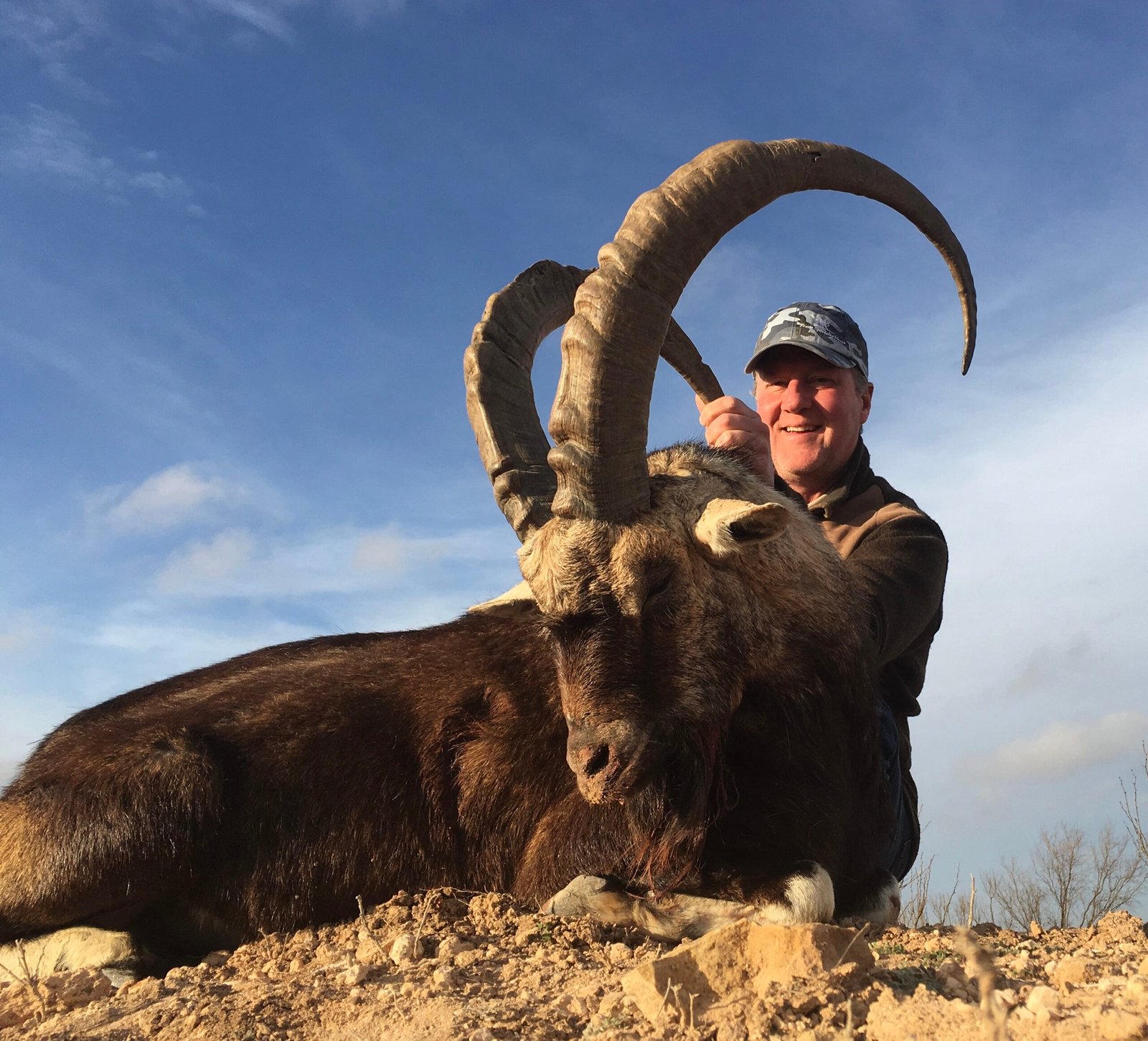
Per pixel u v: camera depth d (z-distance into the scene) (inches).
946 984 31.0
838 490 64.7
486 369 50.1
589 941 42.6
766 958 31.5
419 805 51.6
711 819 45.3
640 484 45.2
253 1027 34.1
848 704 49.7
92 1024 37.2
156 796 49.2
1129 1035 25.0
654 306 43.9
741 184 44.3
